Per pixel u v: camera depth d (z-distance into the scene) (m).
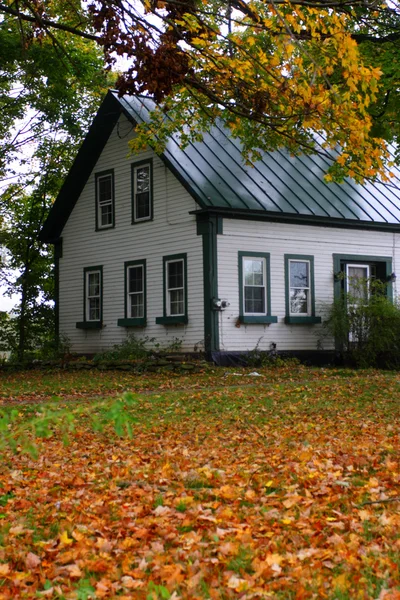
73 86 28.11
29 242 32.28
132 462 8.07
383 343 21.92
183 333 22.66
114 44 11.11
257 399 14.10
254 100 11.95
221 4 11.60
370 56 14.59
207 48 11.57
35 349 32.59
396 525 5.27
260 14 11.94
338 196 25.16
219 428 10.66
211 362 21.38
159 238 23.58
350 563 4.45
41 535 5.39
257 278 22.78
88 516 5.85
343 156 11.27
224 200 21.92
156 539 5.17
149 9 11.06
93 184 26.44
